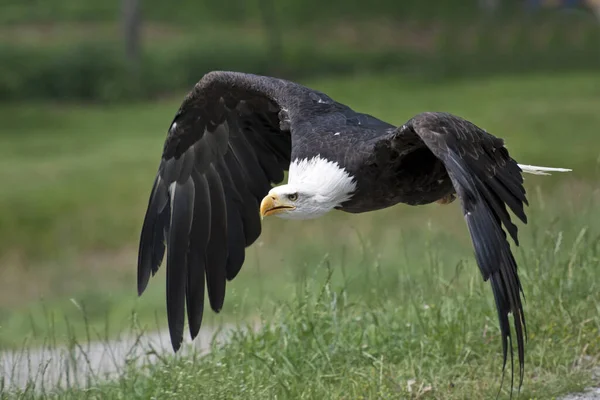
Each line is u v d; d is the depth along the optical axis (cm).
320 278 1430
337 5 5166
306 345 1014
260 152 1027
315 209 838
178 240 1004
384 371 965
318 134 877
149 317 1623
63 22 4769
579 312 1043
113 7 4922
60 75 4238
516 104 3444
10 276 2000
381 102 3791
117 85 4184
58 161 2897
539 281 1071
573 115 3128
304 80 4406
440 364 970
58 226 2258
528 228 1466
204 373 976
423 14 5091
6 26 4697
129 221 2298
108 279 1973
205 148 1016
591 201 1379
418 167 860
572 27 4756
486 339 1015
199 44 4553
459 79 4247
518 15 4900
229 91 980
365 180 849
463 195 739
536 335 1008
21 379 1118
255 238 1029
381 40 4888
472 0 5072
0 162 2908
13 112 3884
